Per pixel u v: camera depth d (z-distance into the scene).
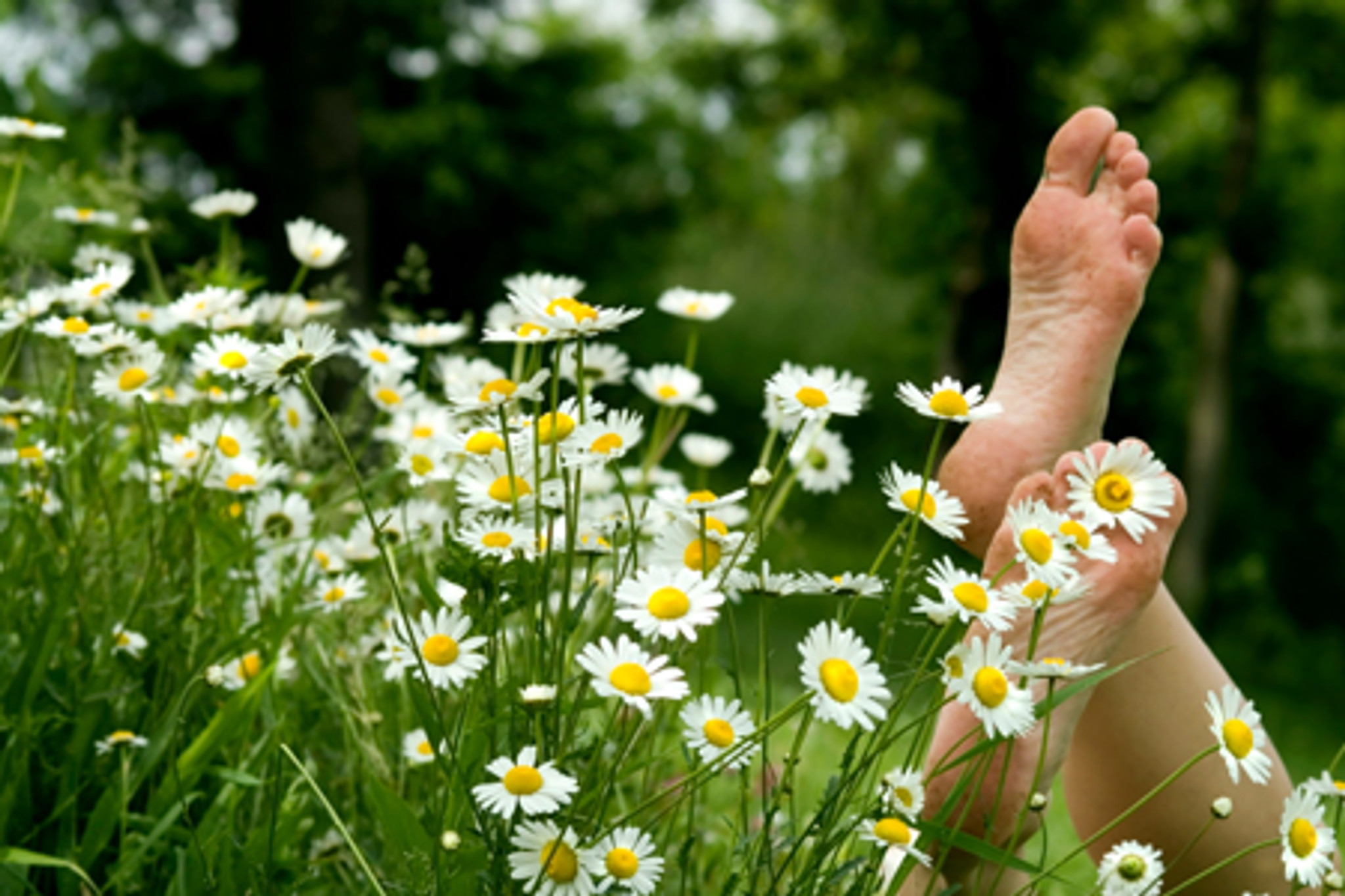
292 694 1.51
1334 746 5.99
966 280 10.38
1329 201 10.90
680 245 14.16
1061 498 1.24
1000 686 1.11
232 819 1.29
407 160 10.70
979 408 1.13
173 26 9.92
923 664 1.11
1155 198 1.41
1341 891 1.19
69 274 1.76
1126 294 1.39
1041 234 1.42
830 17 10.61
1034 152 10.20
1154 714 1.36
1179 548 9.62
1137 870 1.16
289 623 1.36
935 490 1.16
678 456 3.26
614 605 1.17
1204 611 10.84
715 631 1.34
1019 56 9.90
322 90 5.32
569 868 1.06
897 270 11.87
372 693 1.47
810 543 7.53
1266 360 11.67
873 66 10.80
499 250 11.60
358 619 1.44
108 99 9.57
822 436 1.46
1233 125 9.77
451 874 1.11
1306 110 11.09
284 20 5.29
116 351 1.37
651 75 13.00
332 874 1.37
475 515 1.14
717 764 1.08
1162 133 11.01
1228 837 1.36
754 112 11.78
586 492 1.43
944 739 1.25
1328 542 11.76
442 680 1.11
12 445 1.51
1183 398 10.99
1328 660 11.04
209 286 1.43
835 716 1.04
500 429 1.14
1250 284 11.09
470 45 11.62
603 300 12.06
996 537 1.25
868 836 1.12
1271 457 11.96
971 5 9.71
